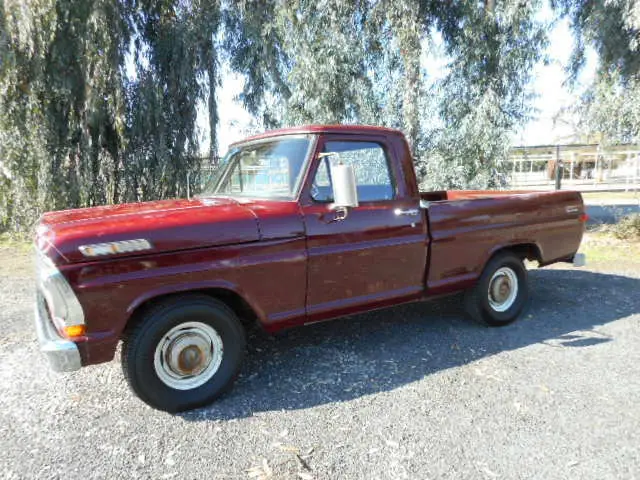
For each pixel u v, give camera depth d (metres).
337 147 3.47
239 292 3.01
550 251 4.80
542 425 2.77
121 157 9.91
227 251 2.95
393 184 3.76
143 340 2.75
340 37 10.02
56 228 2.67
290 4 10.16
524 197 4.53
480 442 2.61
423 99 10.28
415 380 3.38
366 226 3.53
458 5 10.26
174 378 2.94
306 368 3.61
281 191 3.44
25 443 2.64
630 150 9.38
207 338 3.02
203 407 3.02
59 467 2.42
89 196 9.56
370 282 3.62
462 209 4.07
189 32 10.02
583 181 22.50
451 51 10.93
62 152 9.24
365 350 3.96
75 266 2.52
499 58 9.62
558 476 2.31
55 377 3.49
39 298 3.17
